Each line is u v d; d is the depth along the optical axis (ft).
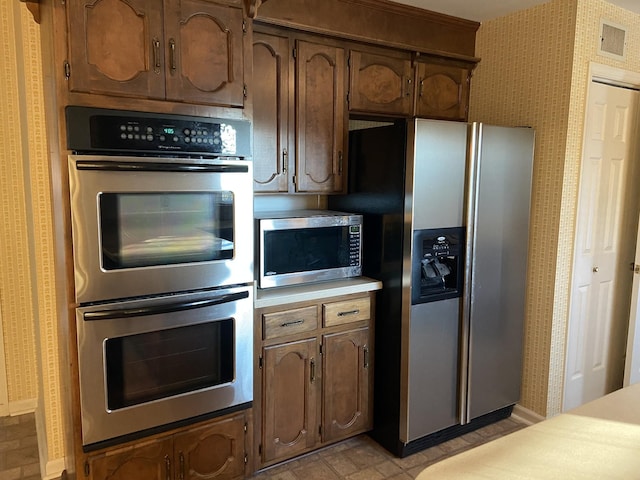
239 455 7.03
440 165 7.94
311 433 8.07
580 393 9.97
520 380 9.61
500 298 8.99
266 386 7.48
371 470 7.98
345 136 8.80
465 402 8.71
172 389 6.33
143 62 5.73
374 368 8.70
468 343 8.59
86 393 5.72
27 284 9.61
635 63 9.59
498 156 8.54
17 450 8.59
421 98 9.70
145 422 6.16
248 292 6.77
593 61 8.87
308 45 8.16
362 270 8.79
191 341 6.40
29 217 7.86
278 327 7.47
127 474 6.14
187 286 6.24
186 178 6.05
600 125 9.37
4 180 9.12
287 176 8.21
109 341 5.78
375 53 8.97
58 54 5.25
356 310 8.29
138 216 5.79
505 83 9.75
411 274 7.88
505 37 9.69
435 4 9.12
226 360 6.71
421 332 8.11
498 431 9.28
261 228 7.43
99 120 5.47
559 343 9.33
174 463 6.46
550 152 9.02
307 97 8.26
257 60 7.70
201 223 6.27
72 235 5.44
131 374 6.00
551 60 8.91
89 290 5.59
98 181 5.48
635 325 9.90
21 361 9.82
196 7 6.03
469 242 8.35
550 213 9.07
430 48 9.73
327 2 8.41
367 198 8.65
